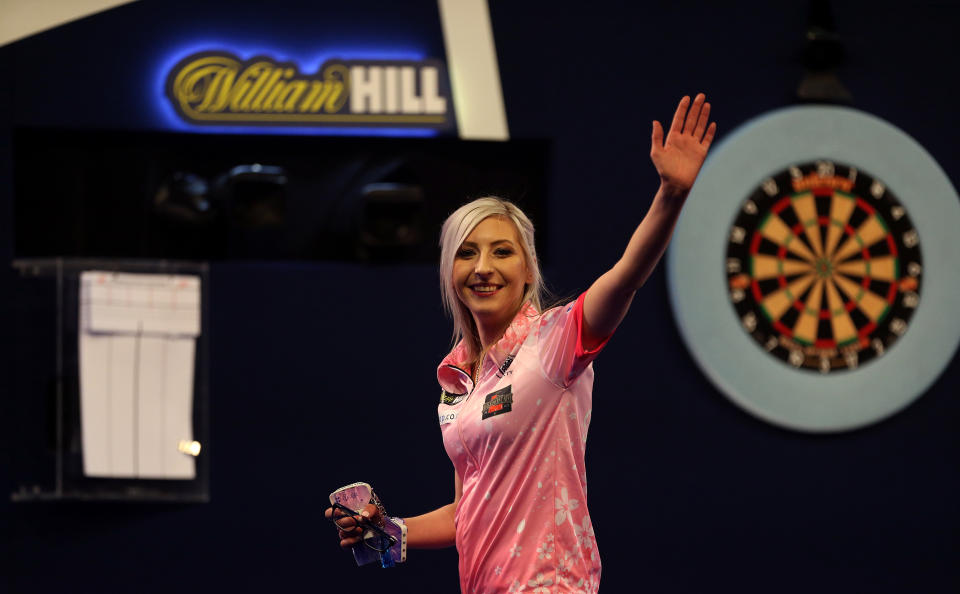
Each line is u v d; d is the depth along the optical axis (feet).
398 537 19.86
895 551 36.65
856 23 37.58
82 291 34.40
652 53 36.73
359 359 35.42
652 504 35.88
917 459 37.04
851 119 36.88
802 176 36.70
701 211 36.24
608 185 36.40
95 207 35.53
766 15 37.14
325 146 36.40
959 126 37.83
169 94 34.91
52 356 34.32
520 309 18.02
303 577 34.71
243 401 35.01
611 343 36.22
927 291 37.06
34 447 34.17
